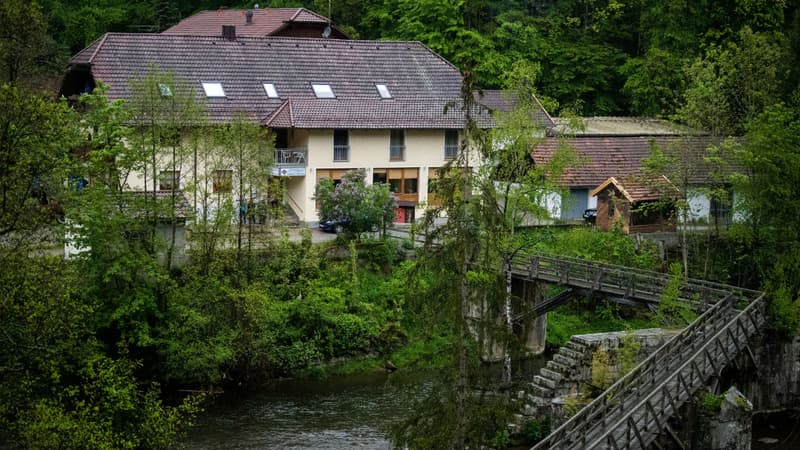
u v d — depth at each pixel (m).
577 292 41.25
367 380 41.88
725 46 64.38
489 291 24.39
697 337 33.56
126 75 51.69
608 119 64.69
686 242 47.31
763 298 36.06
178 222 41.38
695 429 30.52
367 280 46.56
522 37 69.19
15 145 25.64
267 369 41.41
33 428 23.73
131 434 27.16
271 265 44.28
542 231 50.44
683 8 65.25
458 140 57.00
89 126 39.62
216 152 42.56
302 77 55.97
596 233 49.69
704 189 45.12
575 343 35.38
